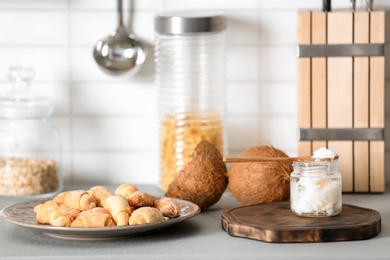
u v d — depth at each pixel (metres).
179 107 2.26
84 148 2.39
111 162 2.39
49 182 2.25
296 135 2.36
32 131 2.30
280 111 2.36
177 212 1.86
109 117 2.38
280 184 1.98
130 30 2.35
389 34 2.31
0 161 2.25
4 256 1.70
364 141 2.20
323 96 2.18
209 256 1.69
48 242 1.79
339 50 2.16
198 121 2.24
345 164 2.21
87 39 2.36
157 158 2.39
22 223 1.78
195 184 2.02
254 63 2.35
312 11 2.20
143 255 1.69
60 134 2.32
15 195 2.22
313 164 1.85
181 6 2.35
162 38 2.27
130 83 2.36
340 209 1.87
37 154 2.30
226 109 2.34
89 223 1.76
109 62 2.32
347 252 1.69
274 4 2.33
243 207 1.95
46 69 2.36
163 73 2.28
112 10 2.35
